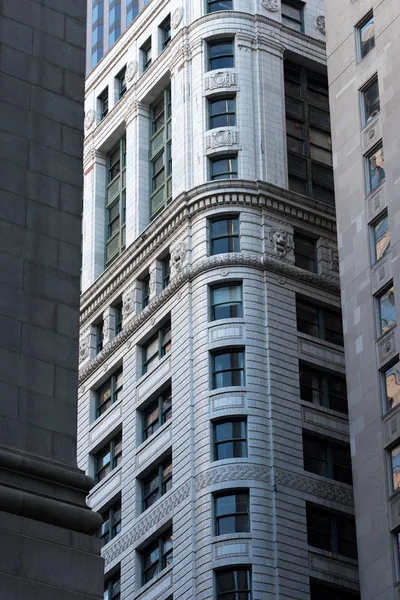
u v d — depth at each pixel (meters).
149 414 119.06
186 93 125.44
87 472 122.44
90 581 54.38
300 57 129.00
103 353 125.81
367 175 103.75
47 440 56.69
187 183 121.25
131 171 131.38
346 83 108.44
